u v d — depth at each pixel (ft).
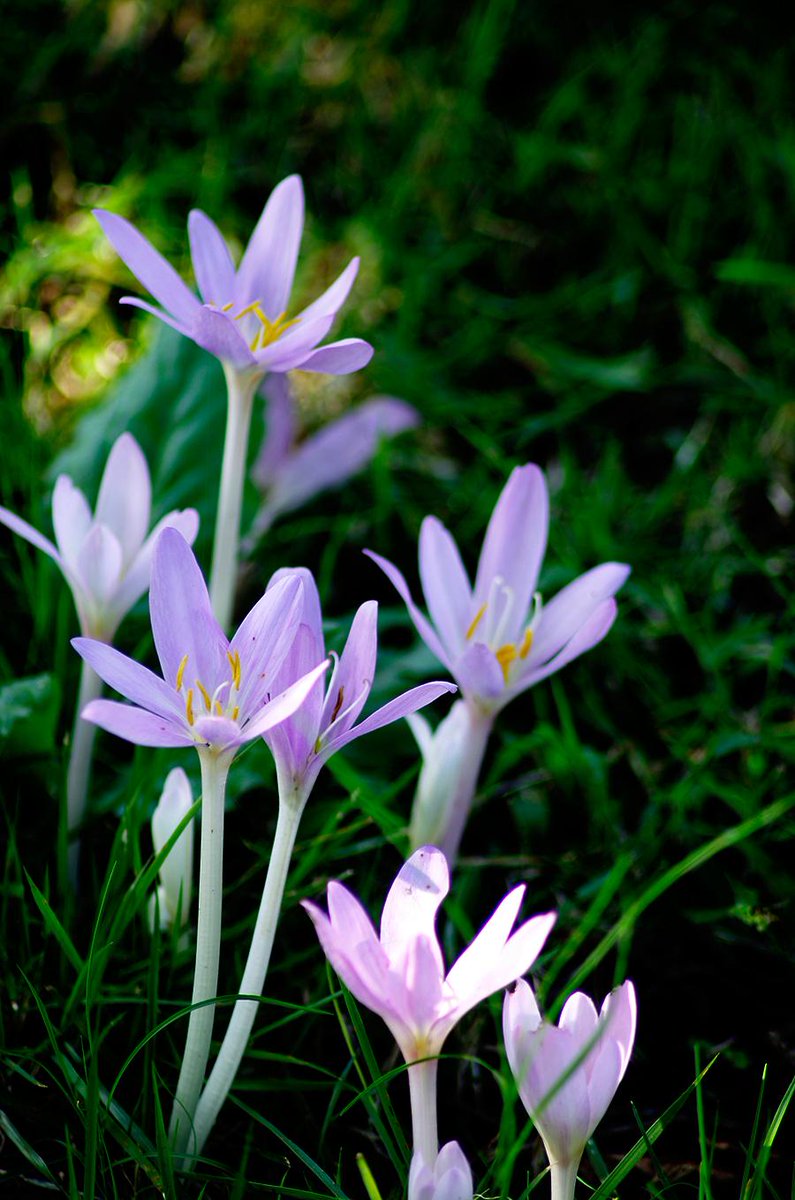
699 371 4.85
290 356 3.42
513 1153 3.15
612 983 3.65
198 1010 3.18
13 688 3.64
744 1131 3.48
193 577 3.11
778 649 4.02
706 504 4.39
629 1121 3.48
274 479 4.19
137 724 3.05
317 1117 3.43
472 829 3.87
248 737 3.04
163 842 3.37
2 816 3.66
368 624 3.11
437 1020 3.03
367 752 3.84
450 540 3.54
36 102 5.06
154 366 4.04
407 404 4.35
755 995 3.64
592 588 3.53
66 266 4.53
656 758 4.02
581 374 4.77
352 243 5.05
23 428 4.12
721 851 3.83
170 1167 3.15
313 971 3.56
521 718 4.05
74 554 3.48
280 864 3.14
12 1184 3.27
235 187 5.16
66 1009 3.34
